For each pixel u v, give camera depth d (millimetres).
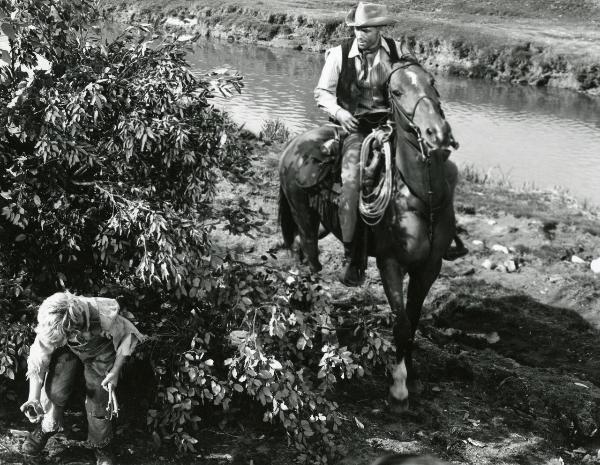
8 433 4898
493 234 9938
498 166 15508
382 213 5531
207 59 26828
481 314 7758
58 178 5090
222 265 5250
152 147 5332
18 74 5188
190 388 5004
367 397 5938
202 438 5152
